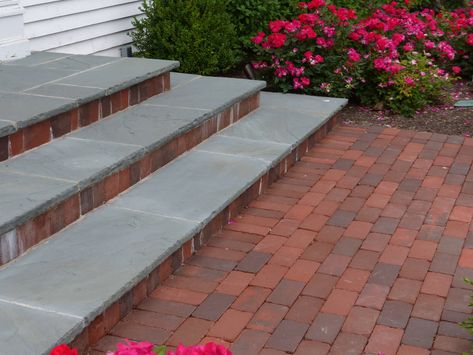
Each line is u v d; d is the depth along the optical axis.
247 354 3.02
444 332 3.22
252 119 5.73
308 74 6.88
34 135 4.16
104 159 4.05
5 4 5.66
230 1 8.04
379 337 3.17
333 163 5.45
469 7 10.98
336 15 7.11
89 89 4.70
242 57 8.12
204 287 3.56
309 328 3.23
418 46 7.78
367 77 7.06
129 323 3.22
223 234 4.16
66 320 2.84
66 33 6.68
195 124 4.86
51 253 3.41
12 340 2.70
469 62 8.21
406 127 6.52
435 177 5.21
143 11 7.38
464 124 6.61
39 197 3.47
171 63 5.58
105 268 3.29
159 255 3.44
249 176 4.50
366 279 3.69
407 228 4.33
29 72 5.27
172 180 4.38
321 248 4.03
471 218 4.50
